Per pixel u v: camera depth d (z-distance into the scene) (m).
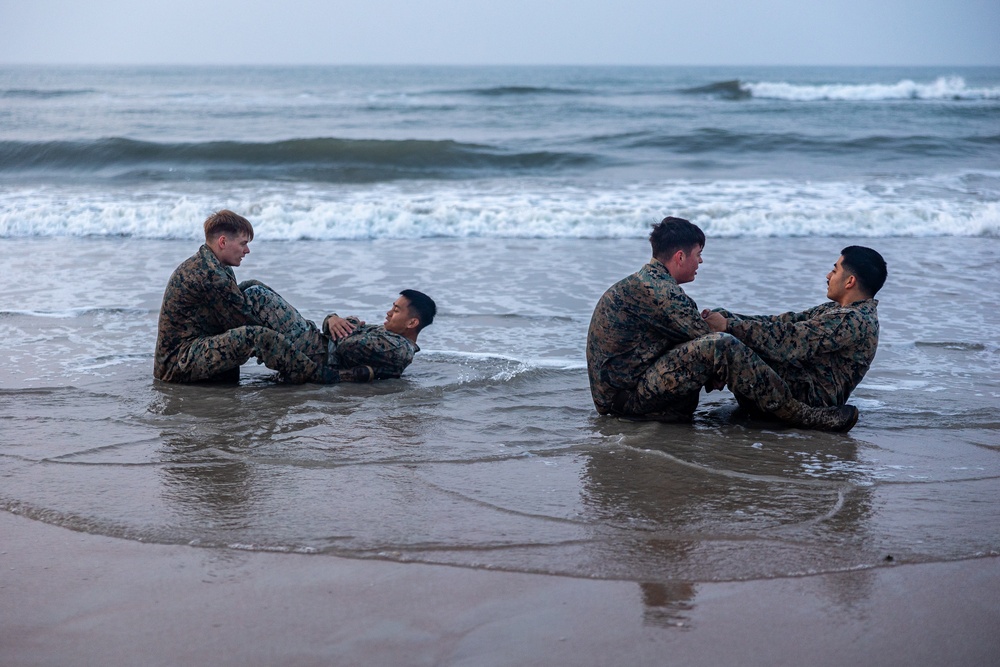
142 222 11.69
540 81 72.56
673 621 2.58
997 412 4.97
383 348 5.50
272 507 3.44
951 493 3.70
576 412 4.90
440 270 9.33
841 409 4.60
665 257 4.70
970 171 17.31
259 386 5.40
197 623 2.54
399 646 2.42
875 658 2.39
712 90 43.38
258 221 11.71
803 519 3.39
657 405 4.70
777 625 2.57
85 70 132.12
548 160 18.70
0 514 3.36
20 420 4.59
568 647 2.43
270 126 26.61
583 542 3.14
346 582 2.81
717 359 4.45
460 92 44.97
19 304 7.60
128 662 2.33
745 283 8.73
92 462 3.96
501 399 5.14
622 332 4.72
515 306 7.70
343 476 3.82
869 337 4.64
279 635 2.47
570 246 10.94
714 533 3.24
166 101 39.94
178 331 5.40
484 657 2.37
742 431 4.60
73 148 18.50
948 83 40.59
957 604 2.71
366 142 18.78
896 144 20.64
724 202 13.59
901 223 12.05
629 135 21.75
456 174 17.55
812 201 13.70
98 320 7.02
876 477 3.90
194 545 3.08
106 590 2.74
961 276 9.12
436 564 2.95
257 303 5.42
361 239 11.50
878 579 2.88
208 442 4.27
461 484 3.73
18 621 2.54
